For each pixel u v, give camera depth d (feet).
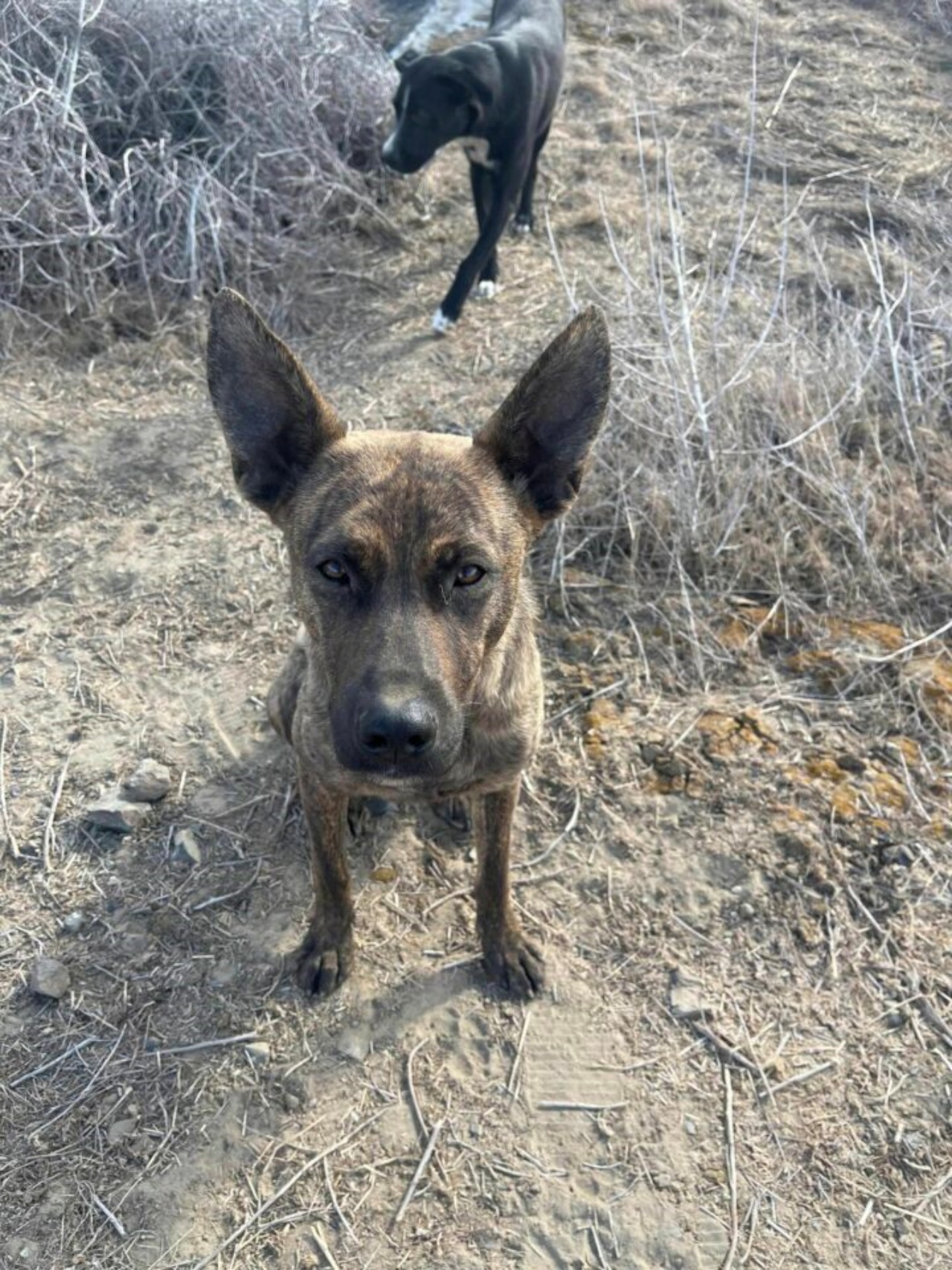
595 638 2.99
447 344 4.07
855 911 2.36
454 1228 1.88
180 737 2.71
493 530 1.86
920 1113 2.03
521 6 4.45
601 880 2.43
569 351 1.89
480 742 1.98
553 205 4.90
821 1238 1.87
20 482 3.42
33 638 2.96
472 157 4.09
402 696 1.64
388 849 2.50
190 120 4.70
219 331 1.89
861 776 2.63
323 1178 1.94
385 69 5.33
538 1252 1.85
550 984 2.24
